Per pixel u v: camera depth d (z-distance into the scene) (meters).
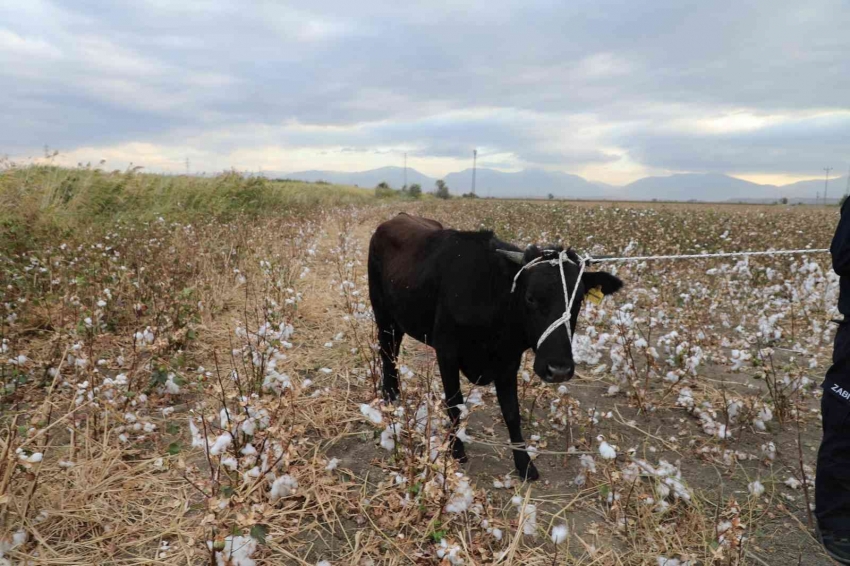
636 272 9.23
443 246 4.21
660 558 2.96
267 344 4.76
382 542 3.18
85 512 3.26
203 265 8.03
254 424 3.37
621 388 5.51
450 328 3.97
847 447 2.88
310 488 3.54
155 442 4.04
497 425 4.75
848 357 2.87
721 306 7.93
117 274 6.70
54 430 4.12
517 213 19.27
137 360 4.92
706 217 16.98
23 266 7.00
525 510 3.13
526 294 3.46
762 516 3.56
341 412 4.70
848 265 2.88
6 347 4.83
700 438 4.53
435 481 3.17
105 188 12.63
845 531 2.95
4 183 9.52
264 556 3.06
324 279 9.38
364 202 37.72
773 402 4.96
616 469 3.87
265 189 18.14
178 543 3.11
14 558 2.91
